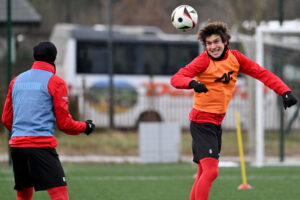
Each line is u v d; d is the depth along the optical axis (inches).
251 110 2071.9
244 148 2527.1
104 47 3405.5
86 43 3393.2
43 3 5255.9
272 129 2716.5
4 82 3316.9
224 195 1363.2
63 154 2433.6
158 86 3329.2
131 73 3395.7
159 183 1572.3
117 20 5285.4
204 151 973.2
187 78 917.2
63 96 896.3
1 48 3430.1
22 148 884.6
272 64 2290.8
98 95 3102.9
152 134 2172.7
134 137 2704.2
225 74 971.9
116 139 2615.7
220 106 981.8
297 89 2434.8
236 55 987.3
